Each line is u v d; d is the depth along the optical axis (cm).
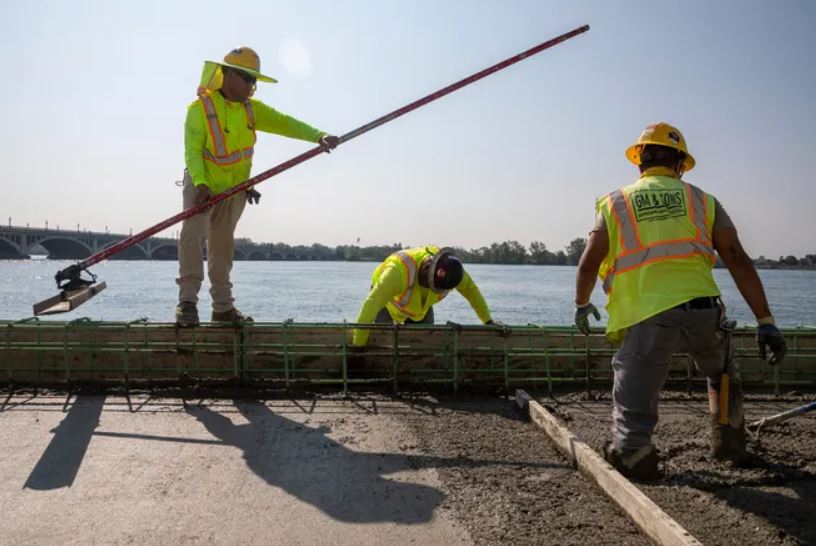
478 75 480
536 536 253
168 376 475
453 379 482
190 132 460
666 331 296
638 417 308
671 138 324
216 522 260
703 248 302
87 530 251
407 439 367
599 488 299
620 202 314
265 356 480
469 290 558
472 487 300
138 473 308
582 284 321
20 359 475
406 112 479
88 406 416
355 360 490
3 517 261
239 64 455
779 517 269
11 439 351
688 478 311
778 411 438
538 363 495
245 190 493
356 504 279
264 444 352
